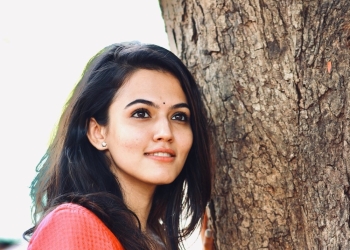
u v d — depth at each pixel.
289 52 2.22
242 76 2.29
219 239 2.40
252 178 2.28
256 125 2.26
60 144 2.19
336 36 2.16
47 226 1.88
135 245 2.02
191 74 2.31
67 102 2.25
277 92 2.23
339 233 2.12
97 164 2.16
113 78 2.13
